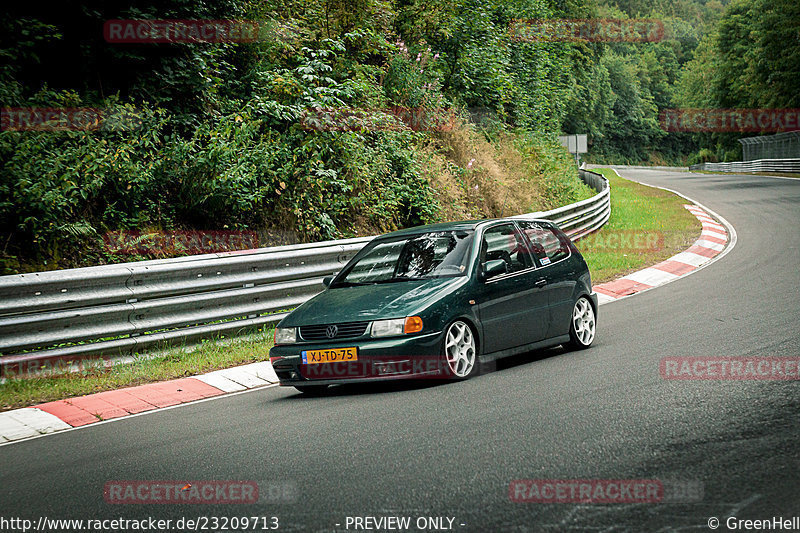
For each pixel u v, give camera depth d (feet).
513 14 125.08
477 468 17.69
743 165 257.75
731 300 43.52
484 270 29.76
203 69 55.01
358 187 60.44
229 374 32.63
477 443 19.66
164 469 19.75
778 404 21.45
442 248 30.73
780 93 260.01
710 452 17.74
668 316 40.29
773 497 14.89
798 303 40.29
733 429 19.40
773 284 48.21
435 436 20.62
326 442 20.97
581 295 34.14
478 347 28.91
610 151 505.25
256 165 51.90
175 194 51.85
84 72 51.39
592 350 32.96
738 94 327.88
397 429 21.70
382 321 26.94
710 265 60.90
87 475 19.76
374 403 25.59
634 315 41.83
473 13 96.73
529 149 98.78
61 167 43.73
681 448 18.17
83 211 46.37
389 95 76.95
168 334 35.86
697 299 45.21
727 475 16.20
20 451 23.09
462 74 92.53
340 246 44.24
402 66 78.79
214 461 20.08
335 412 24.73
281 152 54.13
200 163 49.96
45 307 31.86
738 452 17.62
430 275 29.68
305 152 55.47
